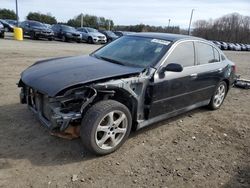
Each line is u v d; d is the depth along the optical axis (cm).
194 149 420
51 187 306
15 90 628
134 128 418
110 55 472
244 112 623
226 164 384
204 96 547
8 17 6475
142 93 405
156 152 399
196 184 333
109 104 361
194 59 500
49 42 2294
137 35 512
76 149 385
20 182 309
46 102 373
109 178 329
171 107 462
